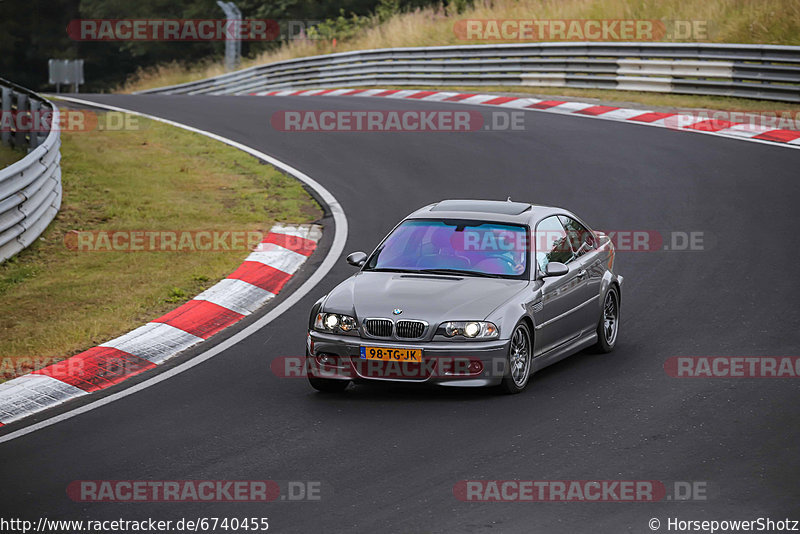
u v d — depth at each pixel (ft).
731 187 141.38
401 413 69.56
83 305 98.43
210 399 73.82
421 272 78.38
